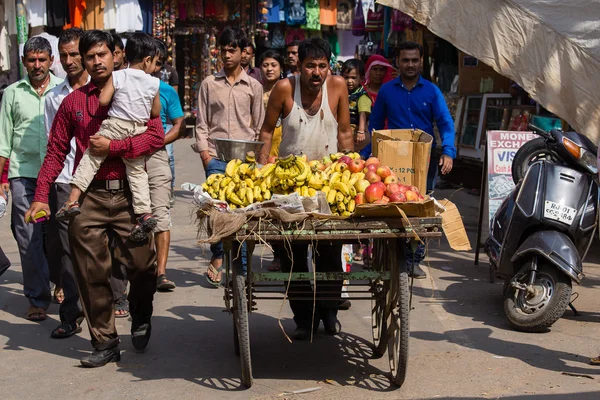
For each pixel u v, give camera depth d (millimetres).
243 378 4578
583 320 5910
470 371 4828
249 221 4250
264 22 18078
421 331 5684
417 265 7188
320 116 5711
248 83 7086
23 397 4555
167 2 17094
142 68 6707
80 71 5754
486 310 6227
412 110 7297
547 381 4629
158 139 4934
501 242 6234
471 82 12156
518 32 7797
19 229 6102
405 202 4145
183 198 11844
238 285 4445
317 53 5469
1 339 5699
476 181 12523
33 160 6094
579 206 5867
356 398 4418
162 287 6930
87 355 5324
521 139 7695
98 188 4941
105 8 15977
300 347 5398
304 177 4488
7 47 15430
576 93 7727
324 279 4574
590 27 7617
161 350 5387
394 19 13508
